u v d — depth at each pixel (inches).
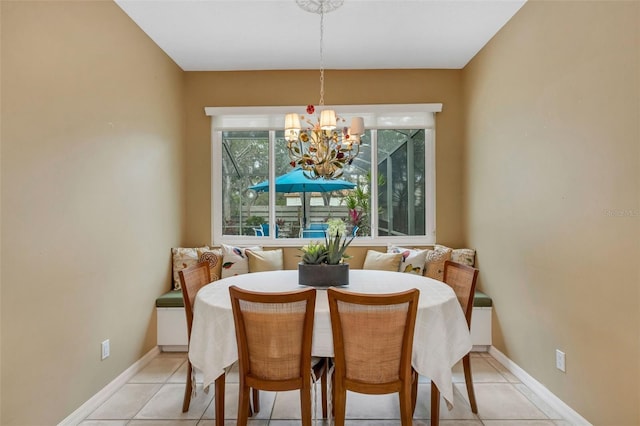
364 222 145.6
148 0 93.2
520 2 95.2
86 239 82.8
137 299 105.8
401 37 114.3
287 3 95.2
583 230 74.5
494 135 113.1
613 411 67.5
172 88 130.1
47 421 71.6
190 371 83.5
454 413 82.9
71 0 77.7
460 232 140.4
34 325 68.3
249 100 140.7
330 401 74.0
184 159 140.7
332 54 126.5
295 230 146.6
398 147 144.6
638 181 61.6
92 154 84.9
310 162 90.7
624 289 64.6
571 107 77.9
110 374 92.5
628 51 63.1
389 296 59.6
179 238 136.3
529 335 94.7
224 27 107.3
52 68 72.5
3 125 61.8
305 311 64.1
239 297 62.9
